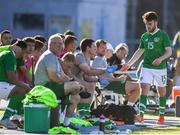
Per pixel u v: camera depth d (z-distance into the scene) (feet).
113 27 278.67
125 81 96.94
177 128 86.38
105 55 101.65
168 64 117.19
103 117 80.18
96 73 89.40
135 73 101.60
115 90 96.94
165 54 90.17
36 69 80.18
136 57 95.04
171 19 304.91
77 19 272.10
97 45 96.37
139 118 90.89
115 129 81.10
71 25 272.31
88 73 89.20
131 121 87.35
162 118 92.73
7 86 80.64
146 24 90.94
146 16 90.94
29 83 86.02
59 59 86.84
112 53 103.04
